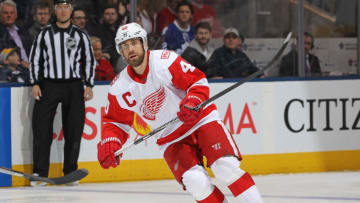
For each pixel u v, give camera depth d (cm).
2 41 1608
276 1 1778
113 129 909
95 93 1639
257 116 1745
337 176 1669
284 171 1758
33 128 1560
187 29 1727
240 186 834
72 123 1564
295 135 1769
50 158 1609
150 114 902
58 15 1556
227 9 1755
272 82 1756
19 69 1620
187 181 839
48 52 1549
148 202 1256
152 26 1697
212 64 1755
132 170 1658
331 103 1795
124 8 1675
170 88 872
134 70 873
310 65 1803
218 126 867
